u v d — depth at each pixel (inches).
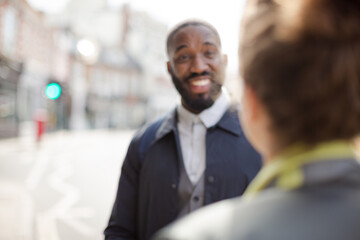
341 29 18.7
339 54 18.8
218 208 19.3
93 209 221.1
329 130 19.1
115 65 1717.5
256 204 18.3
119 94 1756.9
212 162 52.1
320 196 17.6
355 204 17.2
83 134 1137.4
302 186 18.2
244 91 22.4
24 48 836.6
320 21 18.8
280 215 17.4
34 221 187.9
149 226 53.8
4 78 694.5
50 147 631.8
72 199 247.3
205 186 51.9
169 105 2116.1
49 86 572.7
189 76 52.7
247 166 52.4
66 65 1215.6
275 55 19.5
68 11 1782.7
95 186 297.1
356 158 18.8
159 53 2097.7
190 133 54.7
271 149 21.3
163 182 53.3
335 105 18.9
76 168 399.5
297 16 19.3
